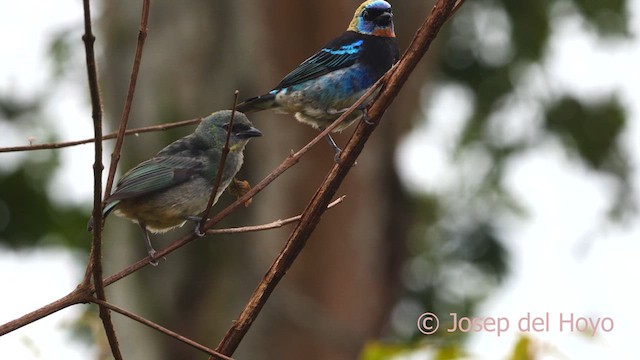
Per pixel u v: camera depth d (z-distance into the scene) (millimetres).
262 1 15570
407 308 17922
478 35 19734
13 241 17391
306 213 6656
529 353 6848
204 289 15094
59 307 5961
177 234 14930
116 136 6574
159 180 8195
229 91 15352
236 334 6555
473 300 17953
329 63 9328
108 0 15719
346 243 16891
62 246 17500
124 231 15141
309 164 15930
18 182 17062
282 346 15859
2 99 16844
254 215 15352
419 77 18078
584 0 18891
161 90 15273
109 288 15461
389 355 7379
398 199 17906
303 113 9477
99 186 5625
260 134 8703
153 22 15430
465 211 18516
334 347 16328
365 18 9539
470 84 20062
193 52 15344
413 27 17297
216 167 8500
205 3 15375
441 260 18234
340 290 16688
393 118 17812
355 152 6695
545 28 19562
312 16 15766
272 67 15617
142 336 15062
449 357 7254
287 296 16031
